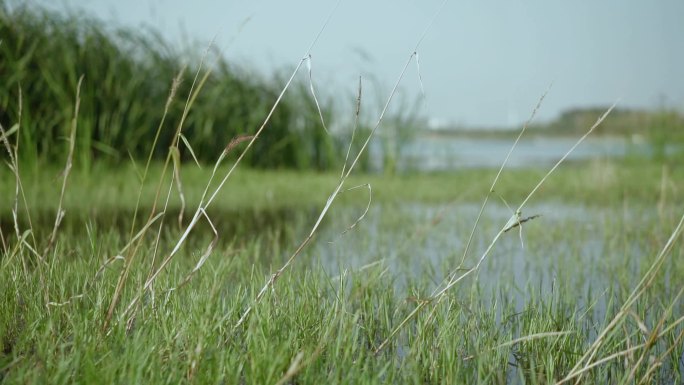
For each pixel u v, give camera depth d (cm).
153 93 686
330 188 595
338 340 144
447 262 259
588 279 253
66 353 145
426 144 855
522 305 212
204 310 161
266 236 343
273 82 813
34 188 442
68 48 605
